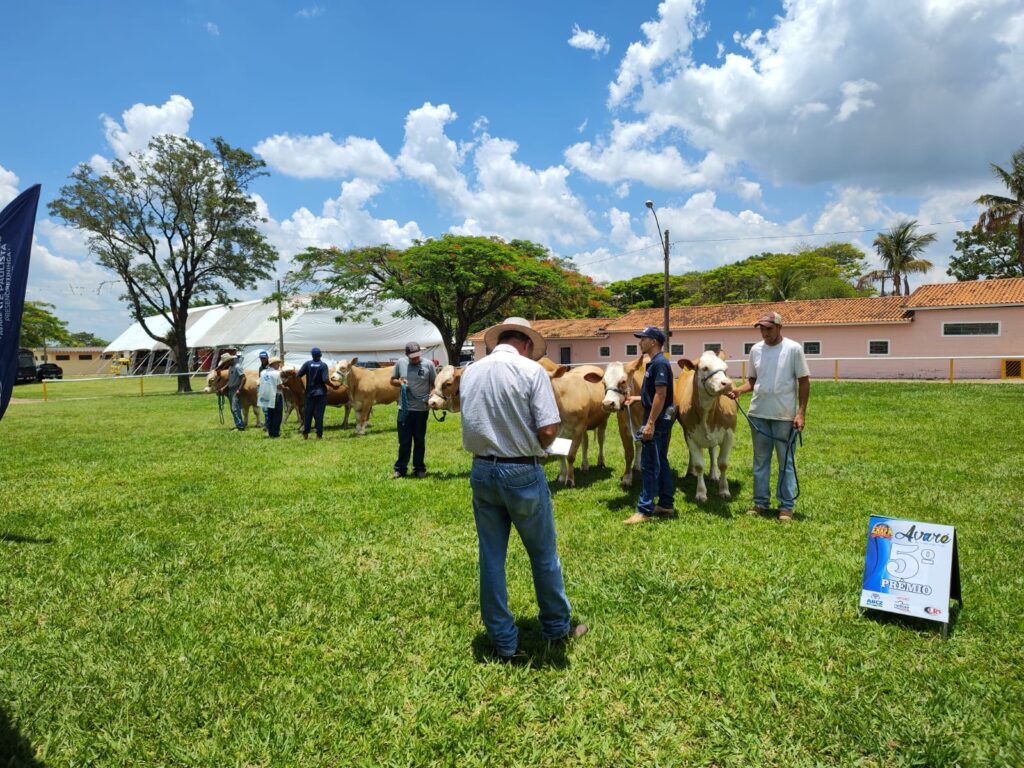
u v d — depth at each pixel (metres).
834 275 50.78
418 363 8.07
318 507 6.67
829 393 19.22
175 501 7.05
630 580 4.43
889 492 6.72
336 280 28.03
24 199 5.43
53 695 3.13
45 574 4.79
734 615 3.88
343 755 2.71
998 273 48.22
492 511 3.38
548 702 3.04
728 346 33.78
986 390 18.64
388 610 4.08
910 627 3.69
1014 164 33.91
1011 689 3.02
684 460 8.76
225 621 3.96
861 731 2.74
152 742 2.80
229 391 14.18
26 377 42.97
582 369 7.79
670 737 2.77
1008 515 5.79
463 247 26.83
